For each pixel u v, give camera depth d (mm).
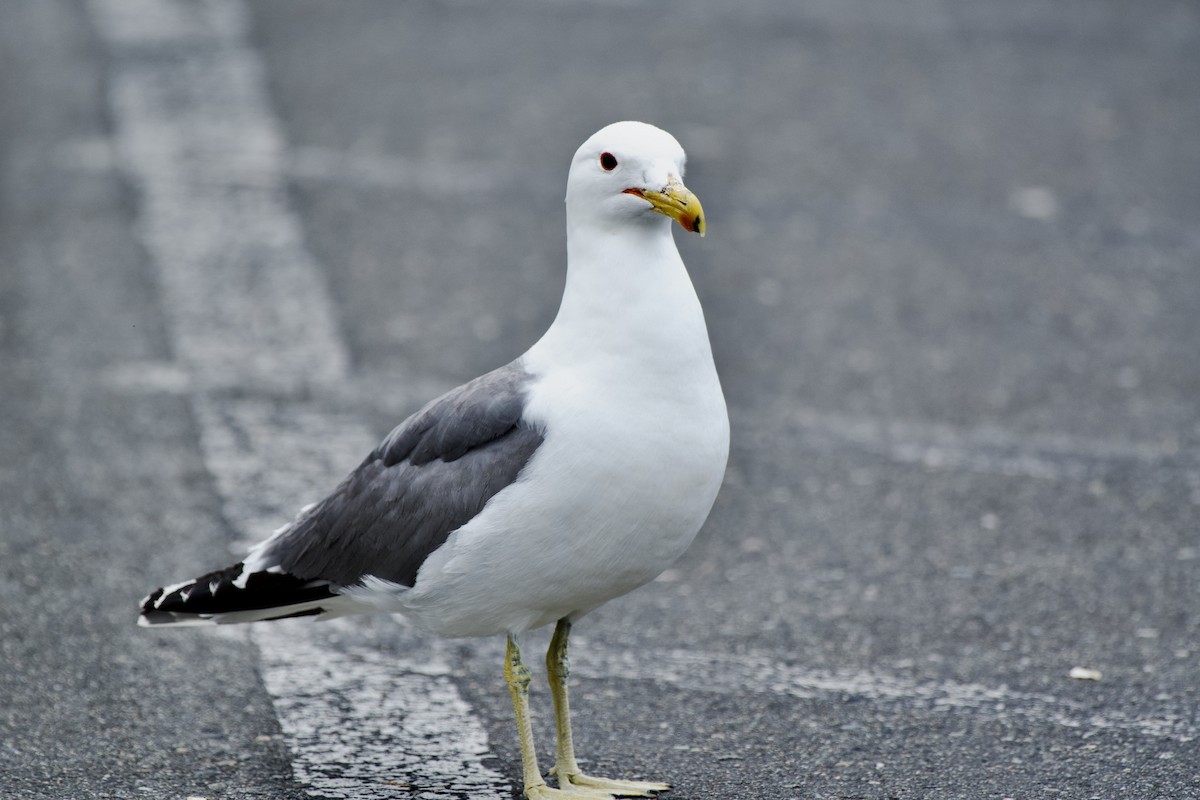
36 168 17891
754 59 22422
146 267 15484
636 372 7227
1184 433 12398
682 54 22578
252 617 7996
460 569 7348
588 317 7363
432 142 19047
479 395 7492
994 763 7965
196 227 16438
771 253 16172
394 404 12781
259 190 17469
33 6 24141
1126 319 14727
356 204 17188
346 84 20922
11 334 14023
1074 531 10758
